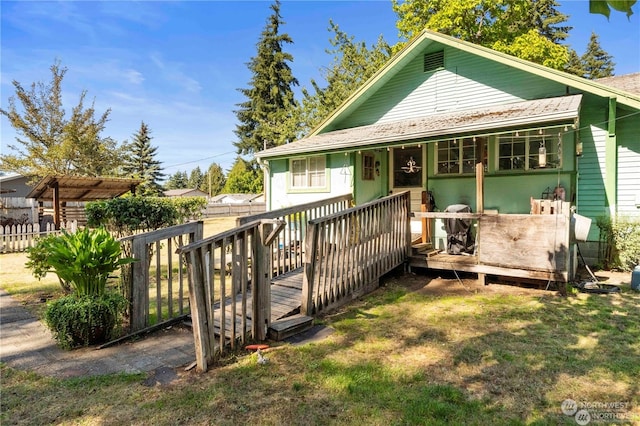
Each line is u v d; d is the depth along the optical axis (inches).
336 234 217.0
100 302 167.3
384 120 412.2
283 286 236.4
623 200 301.0
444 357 148.3
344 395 120.6
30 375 137.2
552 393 120.6
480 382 128.5
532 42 699.4
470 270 264.2
